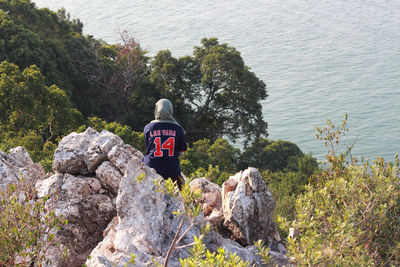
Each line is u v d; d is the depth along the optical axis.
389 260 5.67
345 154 8.88
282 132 129.50
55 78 42.62
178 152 6.34
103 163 6.47
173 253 5.02
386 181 6.10
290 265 5.34
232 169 37.41
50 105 31.70
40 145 24.34
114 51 56.12
